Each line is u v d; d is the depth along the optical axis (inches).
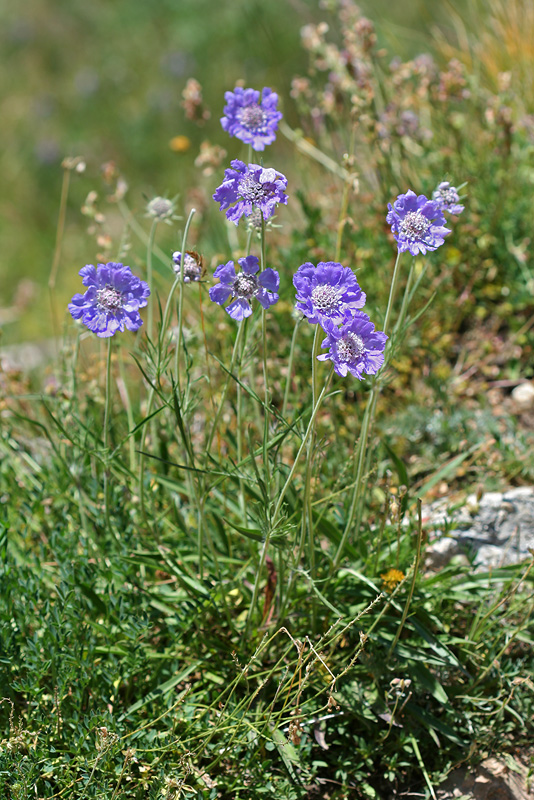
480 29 180.9
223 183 70.2
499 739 86.0
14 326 227.3
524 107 158.4
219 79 312.8
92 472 101.1
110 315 72.9
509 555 100.0
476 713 86.0
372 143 126.1
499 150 135.0
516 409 121.4
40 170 300.8
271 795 79.4
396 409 119.3
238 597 94.3
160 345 82.6
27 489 108.2
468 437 111.7
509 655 92.4
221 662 87.7
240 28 315.3
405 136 141.9
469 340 133.6
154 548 93.6
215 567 90.3
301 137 138.4
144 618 86.4
